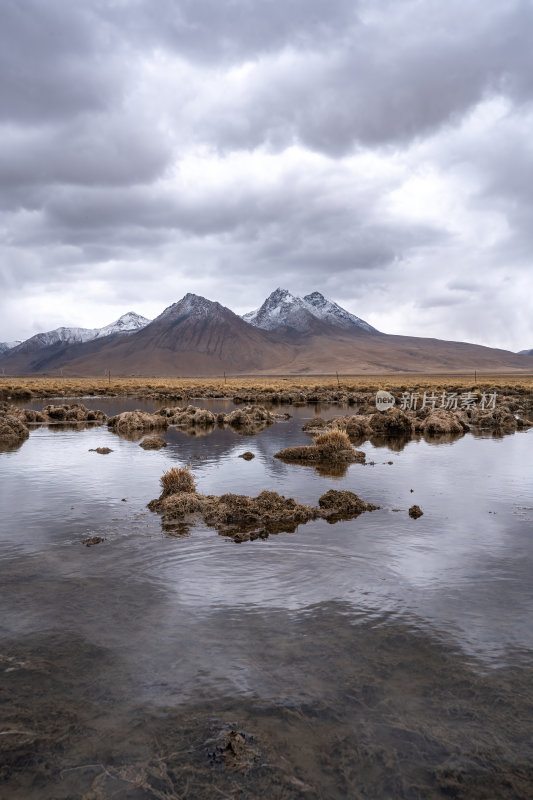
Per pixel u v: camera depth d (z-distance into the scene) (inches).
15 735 152.1
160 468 585.6
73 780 136.6
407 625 215.9
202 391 2620.6
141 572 273.9
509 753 145.6
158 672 181.6
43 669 183.6
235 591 249.4
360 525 362.6
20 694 170.2
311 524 365.4
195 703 165.5
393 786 134.3
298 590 250.8
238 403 1915.6
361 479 526.6
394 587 254.7
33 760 143.1
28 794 132.0
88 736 151.7
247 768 140.0
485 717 159.6
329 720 157.9
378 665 186.4
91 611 228.1
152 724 156.3
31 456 676.7
